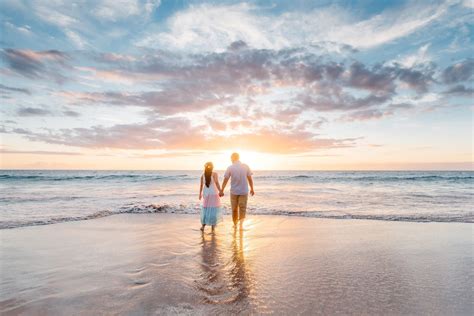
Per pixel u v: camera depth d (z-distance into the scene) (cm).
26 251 588
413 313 328
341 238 711
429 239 700
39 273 458
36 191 2097
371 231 793
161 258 540
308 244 652
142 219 980
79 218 984
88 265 499
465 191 2155
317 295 376
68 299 361
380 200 1577
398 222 929
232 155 798
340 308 339
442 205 1354
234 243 659
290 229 819
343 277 445
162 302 351
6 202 1424
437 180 3697
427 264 511
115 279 430
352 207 1291
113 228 827
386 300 362
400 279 438
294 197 1770
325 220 962
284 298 365
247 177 785
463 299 367
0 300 359
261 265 502
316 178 4766
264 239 699
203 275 450
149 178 4641
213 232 778
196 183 3431
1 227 841
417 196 1786
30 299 362
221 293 380
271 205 1363
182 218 1002
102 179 4181
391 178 4212
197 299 360
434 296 375
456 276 451
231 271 470
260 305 344
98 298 363
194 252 582
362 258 546
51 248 611
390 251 595
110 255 559
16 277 440
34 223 897
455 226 864
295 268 487
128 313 323
